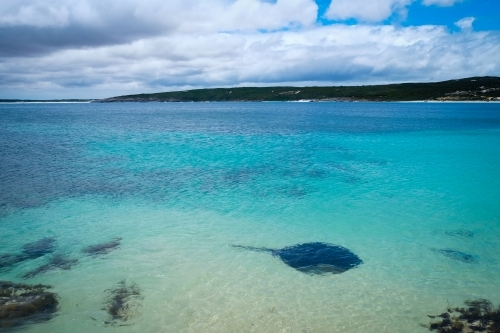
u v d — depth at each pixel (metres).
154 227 13.38
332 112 94.94
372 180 20.42
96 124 59.56
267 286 9.27
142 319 7.90
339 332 7.48
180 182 19.91
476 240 12.16
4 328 7.48
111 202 16.34
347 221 14.00
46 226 13.37
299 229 13.22
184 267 10.27
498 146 33.41
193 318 7.93
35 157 27.44
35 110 127.56
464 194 17.53
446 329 7.59
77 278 9.62
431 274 9.89
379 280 9.57
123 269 10.14
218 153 29.45
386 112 89.94
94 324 7.71
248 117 77.88
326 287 9.23
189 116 83.31
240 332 7.47
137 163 25.17
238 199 16.89
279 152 30.08
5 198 16.72
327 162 25.72
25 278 9.58
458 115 74.44
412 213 14.87
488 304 8.48
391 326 7.69
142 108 146.12
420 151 30.75
